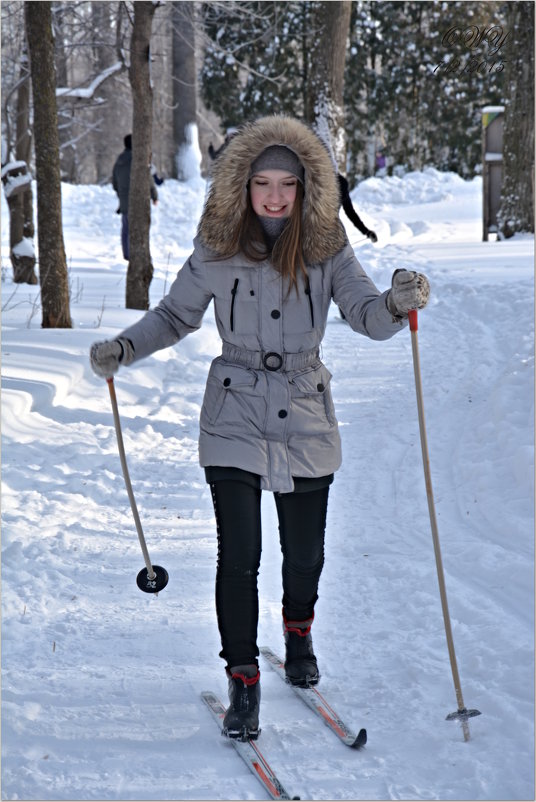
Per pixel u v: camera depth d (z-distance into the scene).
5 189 23.31
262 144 5.73
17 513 9.32
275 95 51.22
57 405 12.98
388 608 7.41
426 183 49.66
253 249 5.82
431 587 7.69
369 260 28.56
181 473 11.09
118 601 7.63
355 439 12.34
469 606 7.23
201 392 15.12
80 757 5.39
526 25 31.53
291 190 5.82
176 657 6.70
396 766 5.27
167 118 54.78
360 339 19.14
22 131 24.89
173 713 5.94
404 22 52.78
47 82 16.80
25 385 12.83
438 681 6.15
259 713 5.96
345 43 26.95
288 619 6.27
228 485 5.82
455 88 52.59
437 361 16.28
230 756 5.46
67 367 14.11
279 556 8.83
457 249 30.33
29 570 8.08
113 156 58.41
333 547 8.77
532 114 32.03
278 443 5.86
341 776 5.17
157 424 13.04
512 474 10.00
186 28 32.28
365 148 57.12
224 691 6.24
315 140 5.80
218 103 52.62
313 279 5.90
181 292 6.06
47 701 6.00
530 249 29.08
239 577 5.76
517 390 12.47
